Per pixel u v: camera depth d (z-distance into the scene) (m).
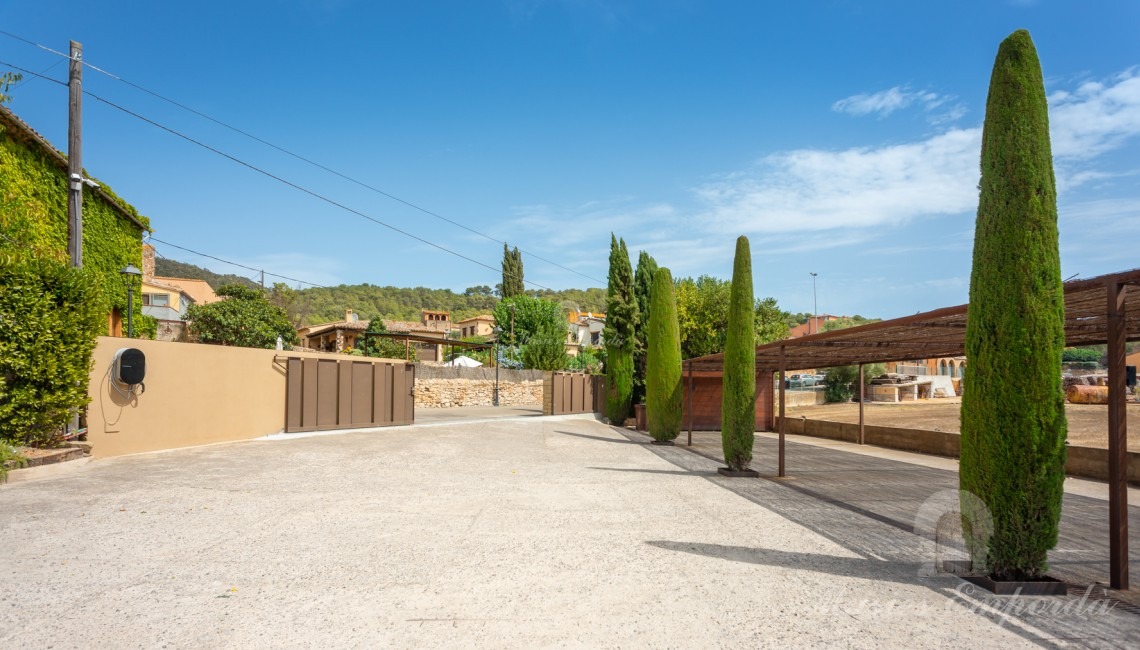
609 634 3.76
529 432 19.00
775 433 24.56
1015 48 5.09
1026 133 4.97
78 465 9.53
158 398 11.83
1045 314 4.84
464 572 4.91
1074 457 12.47
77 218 10.87
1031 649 3.66
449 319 78.62
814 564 5.36
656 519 7.07
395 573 4.85
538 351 41.81
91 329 9.68
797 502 8.54
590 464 12.20
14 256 8.84
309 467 10.41
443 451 13.37
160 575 4.66
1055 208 4.97
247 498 7.66
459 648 3.51
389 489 8.59
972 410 5.09
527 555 5.43
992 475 4.88
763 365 19.41
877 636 3.82
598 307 116.12
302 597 4.28
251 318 25.66
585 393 29.20
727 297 29.17
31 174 13.27
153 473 9.23
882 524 7.10
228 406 13.59
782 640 3.73
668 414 16.94
